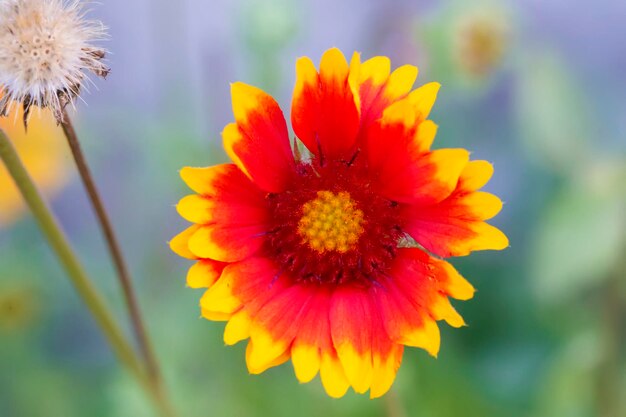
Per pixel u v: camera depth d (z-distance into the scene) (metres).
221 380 0.49
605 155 0.47
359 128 0.38
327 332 0.38
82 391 0.52
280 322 0.37
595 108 0.49
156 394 0.41
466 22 0.48
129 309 0.40
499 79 0.54
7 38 0.35
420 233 0.37
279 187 0.38
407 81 0.38
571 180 0.48
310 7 0.58
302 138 0.38
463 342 0.51
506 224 0.53
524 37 0.51
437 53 0.49
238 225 0.37
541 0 0.59
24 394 0.51
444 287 0.37
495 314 0.51
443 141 0.53
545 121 0.48
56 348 0.54
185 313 0.50
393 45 0.52
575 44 0.58
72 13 0.36
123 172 0.55
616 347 0.46
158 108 0.58
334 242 0.38
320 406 0.48
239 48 0.50
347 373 0.37
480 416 0.48
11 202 0.51
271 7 0.47
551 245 0.45
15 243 0.53
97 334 0.55
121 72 0.61
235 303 0.37
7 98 0.36
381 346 0.37
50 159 0.51
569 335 0.49
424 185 0.37
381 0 0.54
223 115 0.54
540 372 0.49
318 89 0.37
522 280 0.51
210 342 0.50
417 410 0.48
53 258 0.54
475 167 0.37
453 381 0.48
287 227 0.39
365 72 0.38
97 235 0.55
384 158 0.37
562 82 0.48
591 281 0.48
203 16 0.59
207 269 0.37
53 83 0.35
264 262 0.38
